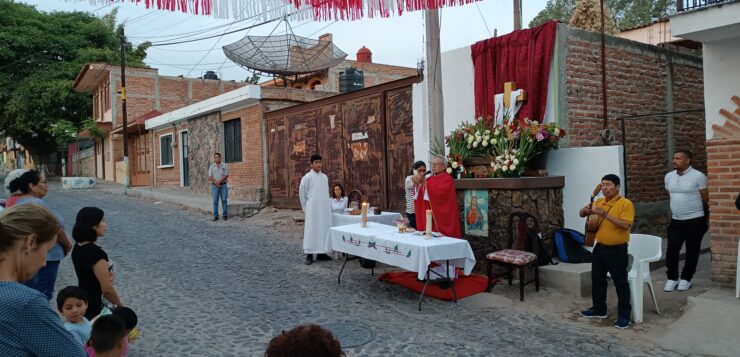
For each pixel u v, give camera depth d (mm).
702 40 6109
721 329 4887
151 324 5391
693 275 6539
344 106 12977
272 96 15961
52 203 18156
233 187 17312
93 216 4141
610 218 5277
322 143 13781
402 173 11352
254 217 14523
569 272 6496
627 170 8617
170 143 23453
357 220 8711
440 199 6984
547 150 7586
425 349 4738
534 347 4812
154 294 6547
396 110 11461
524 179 7059
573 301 6234
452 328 5344
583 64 8117
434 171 7125
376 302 6285
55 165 42594
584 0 11102
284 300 6332
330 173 13547
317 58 20125
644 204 8828
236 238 11094
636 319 5402
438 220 6988
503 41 8422
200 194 19250
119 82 29359
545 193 7414
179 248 9836
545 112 7945
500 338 5055
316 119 13938
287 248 9969
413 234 6680
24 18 31812
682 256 7645
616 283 5336
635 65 8844
